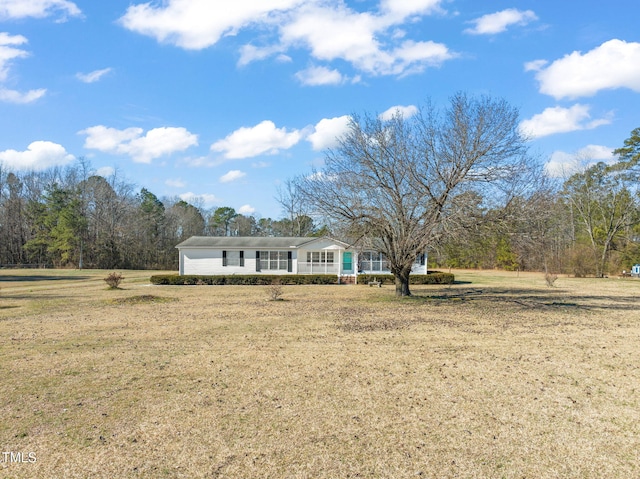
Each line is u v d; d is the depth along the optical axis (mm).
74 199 57219
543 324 13367
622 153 43844
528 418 5688
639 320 14273
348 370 7949
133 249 58812
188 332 11789
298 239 36906
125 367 8148
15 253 59562
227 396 6512
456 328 12539
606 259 42219
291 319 14172
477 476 4219
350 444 4902
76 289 26672
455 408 6031
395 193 18016
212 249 34719
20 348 9773
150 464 4441
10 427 5379
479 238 17328
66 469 4348
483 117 16797
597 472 4309
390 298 20406
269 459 4551
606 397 6523
